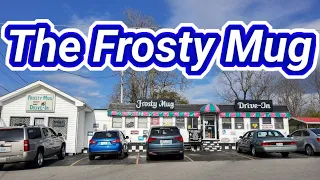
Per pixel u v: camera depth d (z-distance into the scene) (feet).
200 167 37.17
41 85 67.21
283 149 48.01
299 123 93.35
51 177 31.96
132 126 78.38
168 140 45.29
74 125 66.54
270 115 81.46
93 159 50.52
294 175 29.48
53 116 66.74
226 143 77.51
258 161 42.75
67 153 64.90
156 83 126.62
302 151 57.67
